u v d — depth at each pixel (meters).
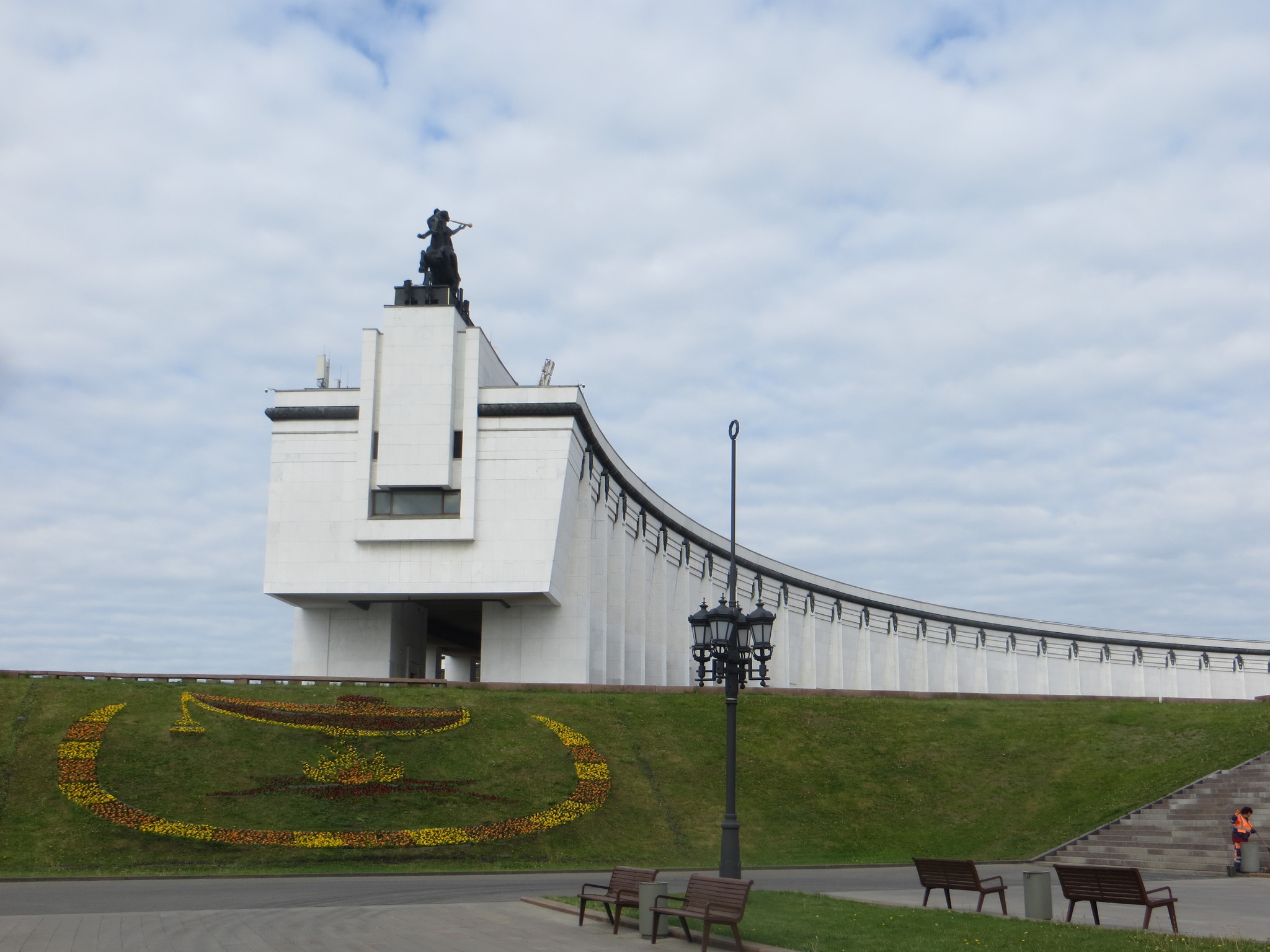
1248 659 130.12
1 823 39.56
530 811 43.66
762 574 107.94
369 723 49.72
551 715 54.66
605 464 79.19
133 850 38.12
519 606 71.94
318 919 24.19
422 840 39.81
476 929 22.61
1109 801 46.56
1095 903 23.17
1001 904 27.59
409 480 67.81
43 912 25.66
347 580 67.69
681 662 96.62
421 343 69.19
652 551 93.12
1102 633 128.12
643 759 50.81
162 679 56.44
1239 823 36.38
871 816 47.44
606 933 22.33
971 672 122.56
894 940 20.47
